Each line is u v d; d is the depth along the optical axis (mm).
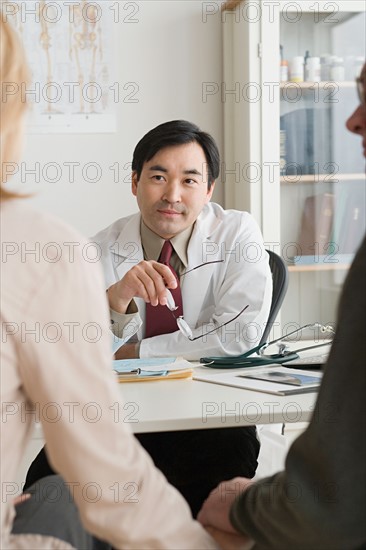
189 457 2225
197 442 2223
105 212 4137
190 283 2623
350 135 3996
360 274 1088
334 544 1121
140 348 2332
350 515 1093
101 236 2793
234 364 2088
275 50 3869
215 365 2104
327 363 1111
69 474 1110
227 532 1291
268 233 3938
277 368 2057
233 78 4129
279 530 1162
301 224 3984
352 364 1077
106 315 1137
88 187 4117
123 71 4113
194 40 4148
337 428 1082
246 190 3988
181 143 2547
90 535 1324
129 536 1116
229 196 4180
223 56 4148
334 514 1094
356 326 1079
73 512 1296
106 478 1103
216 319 2508
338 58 3951
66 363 1086
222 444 2223
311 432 1115
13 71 1111
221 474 2213
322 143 3975
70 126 4078
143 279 2193
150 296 2197
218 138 4199
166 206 2562
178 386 1879
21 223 1103
